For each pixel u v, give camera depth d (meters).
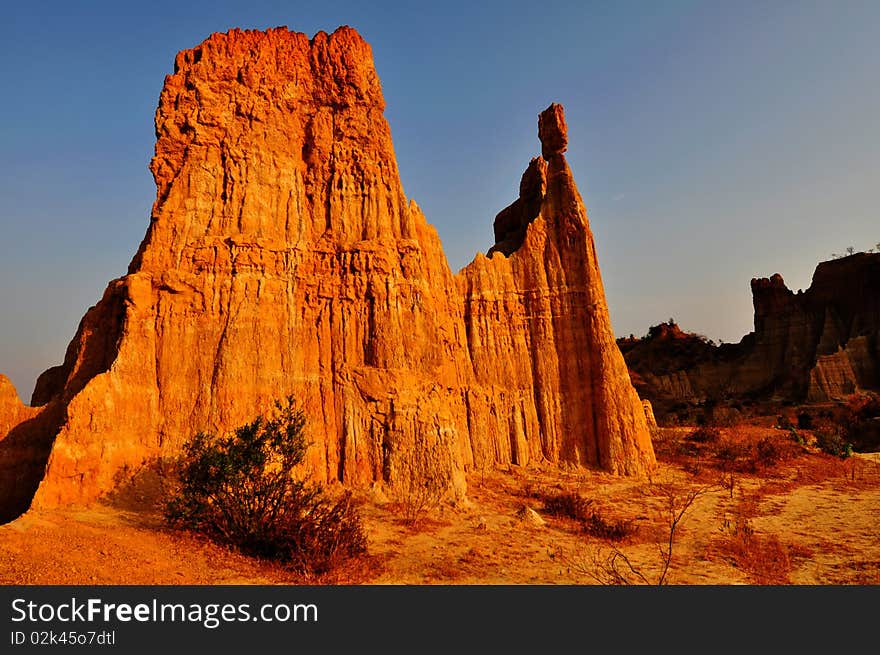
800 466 35.78
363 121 27.27
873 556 16.69
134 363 19.03
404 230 26.97
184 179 22.56
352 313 24.17
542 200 36.69
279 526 14.16
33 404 23.91
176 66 24.62
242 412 20.08
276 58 26.34
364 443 22.41
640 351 121.69
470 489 24.66
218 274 21.56
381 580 12.92
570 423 30.84
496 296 32.44
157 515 15.73
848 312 96.12
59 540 11.88
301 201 24.95
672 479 29.14
